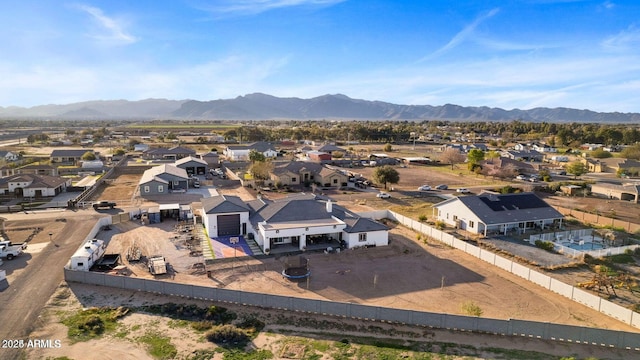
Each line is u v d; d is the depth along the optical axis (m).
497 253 44.09
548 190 80.75
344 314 29.58
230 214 47.56
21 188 67.81
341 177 83.06
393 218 57.53
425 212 62.44
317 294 33.69
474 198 54.56
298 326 28.28
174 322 28.36
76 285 33.66
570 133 186.25
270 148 129.50
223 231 47.62
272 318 29.25
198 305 30.84
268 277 36.75
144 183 71.12
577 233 50.72
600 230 52.16
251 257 41.31
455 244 45.84
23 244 41.53
